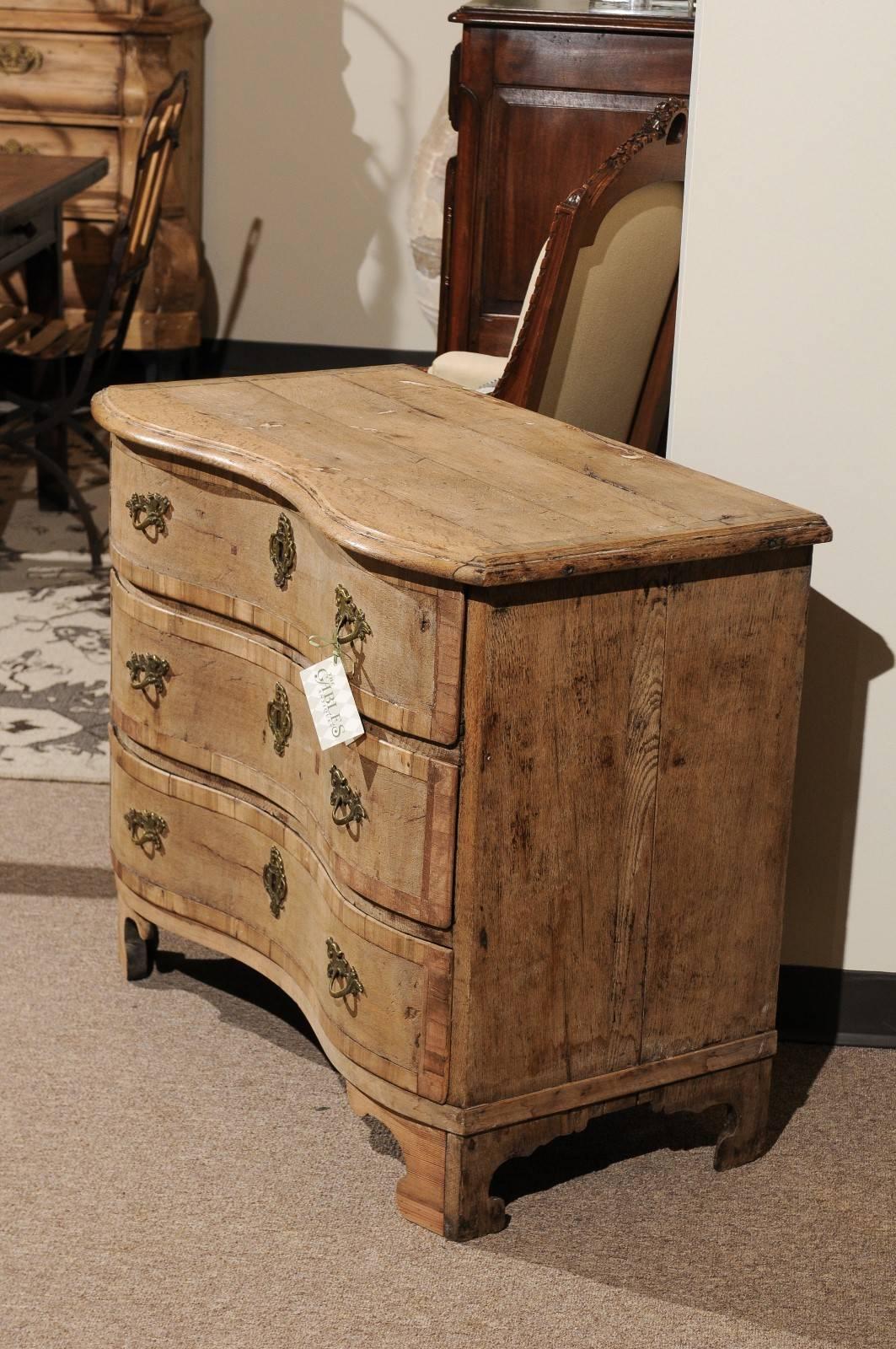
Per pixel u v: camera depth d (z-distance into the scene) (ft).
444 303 14.62
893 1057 8.21
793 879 8.11
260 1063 7.92
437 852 6.26
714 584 6.40
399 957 6.53
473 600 5.93
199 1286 6.44
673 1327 6.32
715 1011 7.00
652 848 6.59
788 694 6.75
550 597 6.02
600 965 6.63
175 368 18.51
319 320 19.65
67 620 13.24
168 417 7.46
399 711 6.24
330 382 8.29
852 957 8.20
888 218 7.22
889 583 7.70
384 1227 6.82
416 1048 6.57
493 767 6.11
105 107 17.25
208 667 7.54
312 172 19.03
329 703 6.48
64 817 10.30
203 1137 7.34
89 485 16.11
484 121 13.37
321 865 6.98
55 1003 8.33
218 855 7.81
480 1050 6.46
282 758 7.27
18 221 12.75
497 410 7.89
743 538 6.30
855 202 7.20
